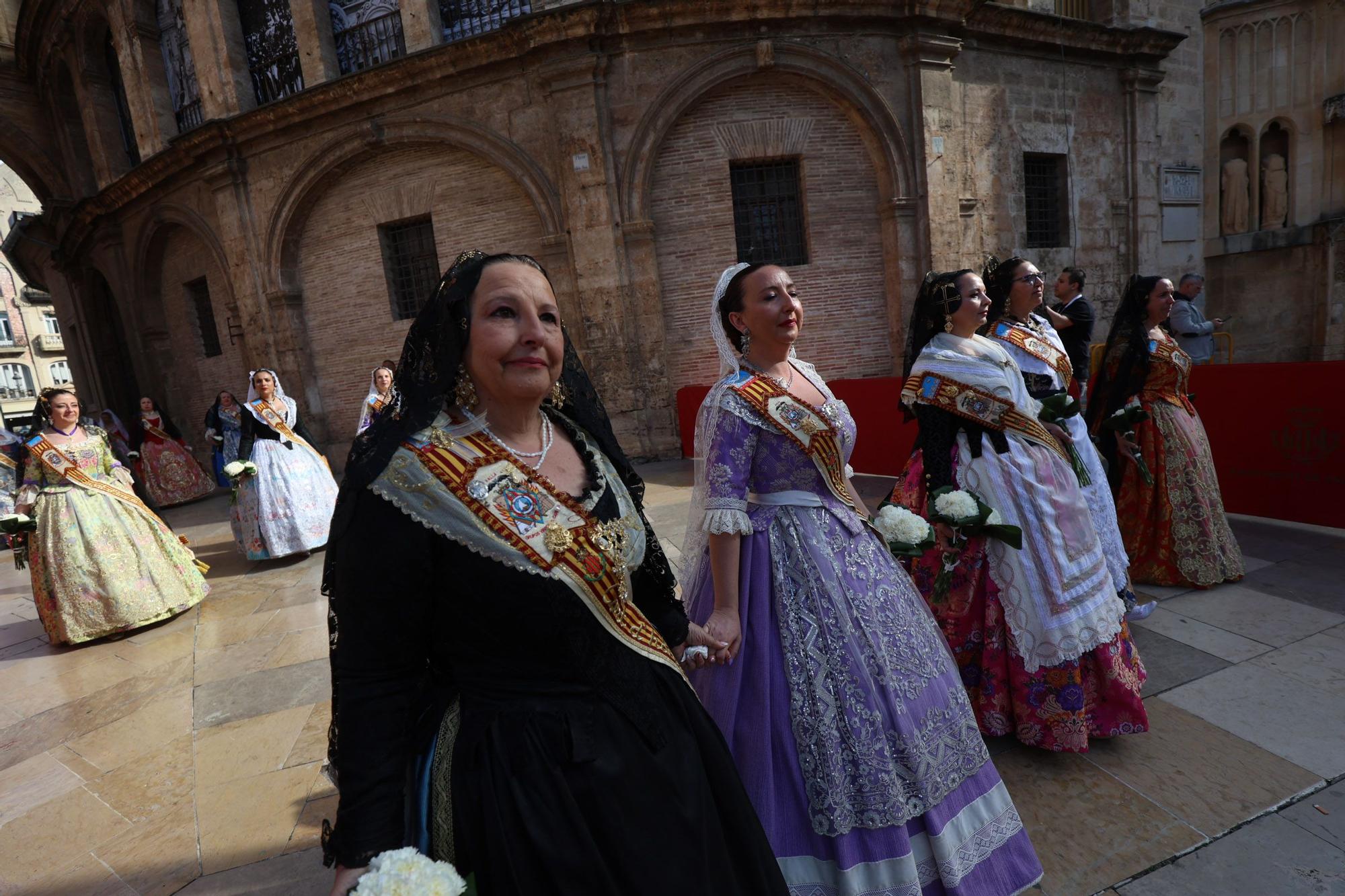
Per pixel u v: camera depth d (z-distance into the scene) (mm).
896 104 9625
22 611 5758
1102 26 11242
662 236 9531
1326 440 4312
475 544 1066
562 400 1321
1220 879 1850
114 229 13539
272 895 2158
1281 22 13117
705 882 1143
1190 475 3631
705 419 1888
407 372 1154
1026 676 2326
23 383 38812
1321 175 13500
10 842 2578
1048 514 2301
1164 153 12828
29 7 13336
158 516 5031
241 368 12312
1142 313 3680
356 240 10523
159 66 11844
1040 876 1853
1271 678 2773
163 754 3102
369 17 10281
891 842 1613
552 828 1046
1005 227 11055
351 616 1069
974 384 2361
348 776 1046
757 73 9227
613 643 1194
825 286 10000
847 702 1666
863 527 1930
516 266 1139
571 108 8875
